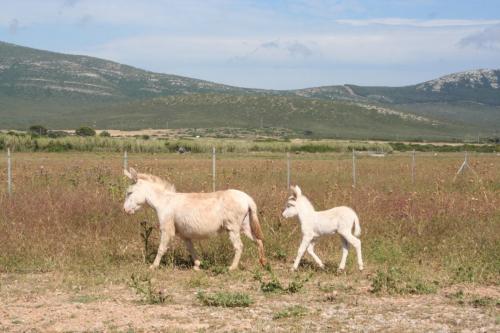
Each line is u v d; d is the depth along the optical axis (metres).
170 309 9.57
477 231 15.03
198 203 12.60
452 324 8.78
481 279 11.86
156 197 12.87
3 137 58.97
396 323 8.81
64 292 10.83
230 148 65.44
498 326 8.65
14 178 22.72
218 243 14.04
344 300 10.25
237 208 12.59
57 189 18.91
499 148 80.19
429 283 11.38
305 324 8.73
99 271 12.41
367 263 13.43
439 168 34.19
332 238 14.71
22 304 9.95
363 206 17.25
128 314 9.26
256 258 13.55
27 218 15.39
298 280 11.37
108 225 15.36
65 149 60.09
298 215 12.88
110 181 20.91
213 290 11.05
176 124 182.12
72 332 8.43
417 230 15.30
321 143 76.44
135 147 61.25
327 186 22.70
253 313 9.34
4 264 12.74
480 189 22.44
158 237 14.72
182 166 31.81
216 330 8.45
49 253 13.39
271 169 29.98
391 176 28.98
